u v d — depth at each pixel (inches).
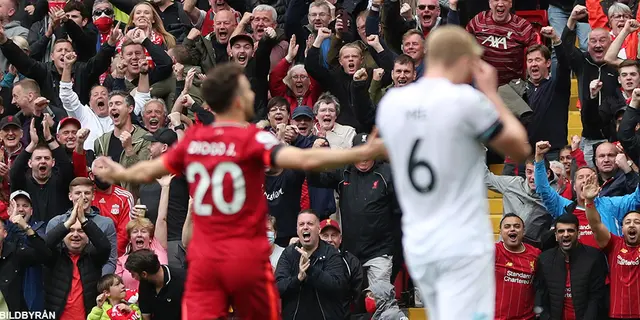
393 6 1744.6
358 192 1450.5
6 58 1951.3
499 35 1737.2
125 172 852.6
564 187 1540.4
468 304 776.3
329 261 1358.3
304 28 1847.9
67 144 1596.9
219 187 827.4
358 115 1571.1
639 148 1509.6
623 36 1647.4
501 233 1395.2
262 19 1829.5
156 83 1759.4
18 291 1371.8
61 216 1445.6
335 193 1534.2
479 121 770.8
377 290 1400.1
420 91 786.2
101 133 1700.3
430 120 778.2
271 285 840.9
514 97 1625.2
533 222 1477.6
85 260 1384.1
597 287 1359.5
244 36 1718.8
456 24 1760.6
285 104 1594.5
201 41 1785.2
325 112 1589.6
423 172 783.7
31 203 1502.2
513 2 1930.4
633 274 1348.4
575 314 1354.6
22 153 1528.1
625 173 1466.5
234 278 826.8
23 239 1379.2
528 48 1659.7
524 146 773.9
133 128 1626.5
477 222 783.7
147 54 1801.2
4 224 1392.7
